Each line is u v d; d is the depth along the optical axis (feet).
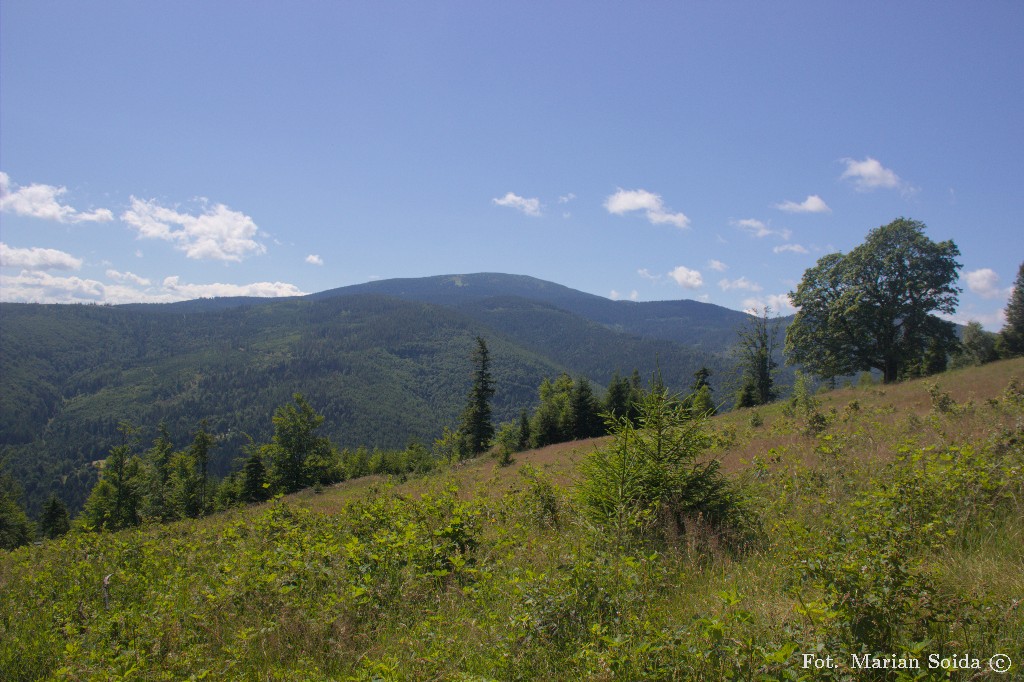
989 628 9.91
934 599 10.17
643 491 22.17
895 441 33.76
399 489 67.87
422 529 22.09
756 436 54.85
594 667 10.28
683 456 23.11
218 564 21.57
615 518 20.36
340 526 27.81
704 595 14.34
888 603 9.79
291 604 16.43
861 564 10.59
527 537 23.04
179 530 32.32
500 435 198.80
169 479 163.84
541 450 126.93
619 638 10.80
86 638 15.35
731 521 21.29
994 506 17.38
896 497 18.15
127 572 22.07
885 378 121.90
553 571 15.96
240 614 16.96
